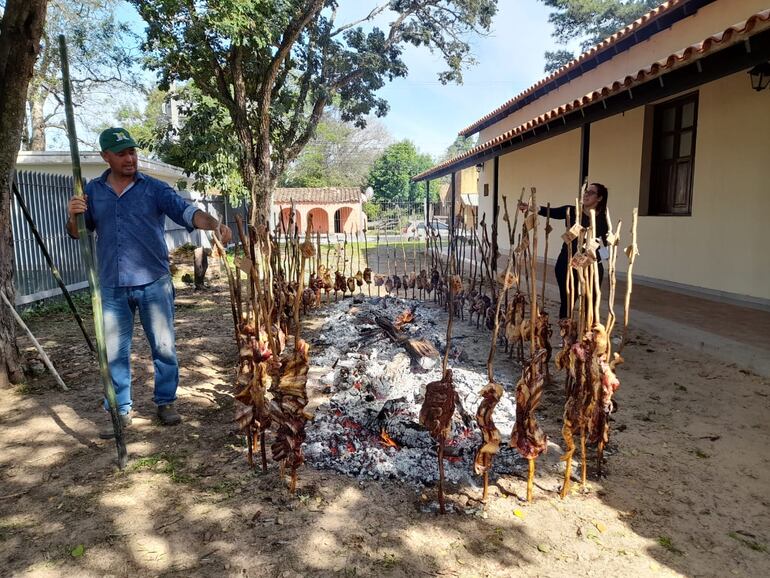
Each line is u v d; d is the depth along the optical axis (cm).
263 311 305
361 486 296
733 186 759
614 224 1039
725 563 234
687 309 695
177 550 244
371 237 2891
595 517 269
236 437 362
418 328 634
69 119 299
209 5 1028
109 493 292
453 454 323
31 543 251
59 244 977
